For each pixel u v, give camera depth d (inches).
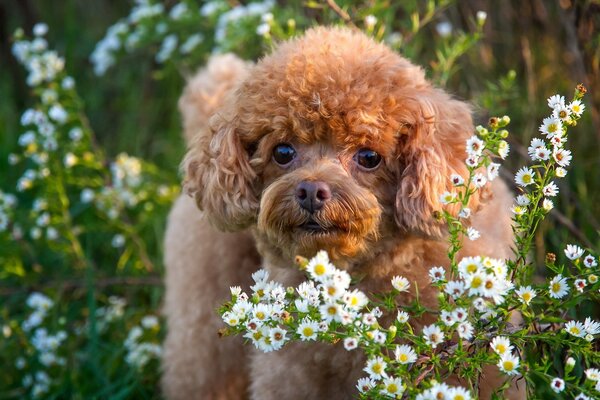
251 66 149.4
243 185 138.9
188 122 175.6
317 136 130.1
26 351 185.9
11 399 178.1
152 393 180.2
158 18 228.8
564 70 207.5
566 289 109.3
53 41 295.4
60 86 204.7
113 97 275.7
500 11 216.5
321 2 176.9
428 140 129.1
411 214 128.7
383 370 104.0
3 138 252.8
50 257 214.5
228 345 168.6
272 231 130.0
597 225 171.5
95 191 213.5
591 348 113.4
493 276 102.7
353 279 134.0
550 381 113.4
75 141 200.4
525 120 199.0
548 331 115.0
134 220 217.9
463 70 208.8
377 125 127.9
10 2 297.0
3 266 198.4
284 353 139.4
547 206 111.8
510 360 103.9
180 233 171.9
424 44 210.2
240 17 200.8
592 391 104.8
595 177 188.1
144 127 255.9
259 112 134.0
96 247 219.1
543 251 169.9
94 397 163.3
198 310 168.2
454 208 127.9
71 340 188.4
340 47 135.0
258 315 107.5
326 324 105.9
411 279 133.0
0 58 292.7
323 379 137.3
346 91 127.6
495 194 149.1
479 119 174.4
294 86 130.1
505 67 212.4
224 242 165.2
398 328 109.3
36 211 196.1
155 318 189.3
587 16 173.0
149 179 220.4
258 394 145.7
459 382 124.9
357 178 131.2
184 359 171.2
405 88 130.6
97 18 291.4
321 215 124.8
